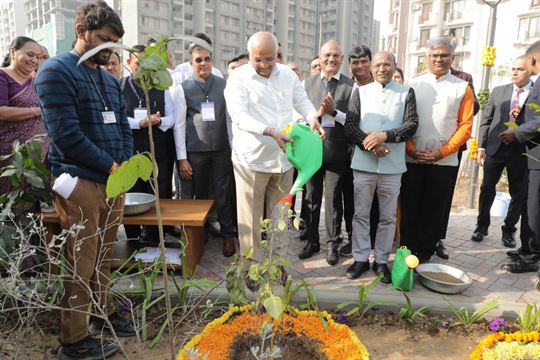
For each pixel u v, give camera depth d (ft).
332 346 7.80
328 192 11.85
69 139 6.46
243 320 8.54
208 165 12.54
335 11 203.62
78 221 6.97
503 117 13.38
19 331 7.74
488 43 17.60
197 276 10.98
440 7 79.41
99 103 7.08
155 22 146.41
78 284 7.14
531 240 11.34
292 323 8.29
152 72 4.51
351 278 10.82
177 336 8.34
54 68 6.36
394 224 10.98
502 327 8.52
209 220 14.03
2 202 8.77
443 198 11.25
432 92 10.93
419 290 10.18
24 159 9.07
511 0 57.93
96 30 6.52
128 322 8.49
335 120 11.50
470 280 10.18
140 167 4.93
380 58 10.25
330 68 11.94
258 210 10.30
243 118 9.12
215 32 169.27
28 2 191.31
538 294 10.10
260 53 9.14
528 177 11.22
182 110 12.12
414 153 10.99
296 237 14.30
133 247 12.05
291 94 10.21
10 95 10.29
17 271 6.45
